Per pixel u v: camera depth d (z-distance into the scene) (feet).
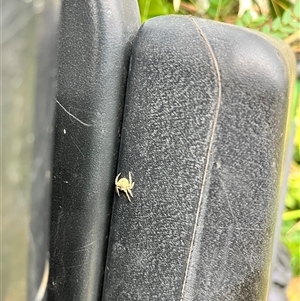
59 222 0.61
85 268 0.61
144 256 0.58
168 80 0.53
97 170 0.58
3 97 0.29
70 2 0.54
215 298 0.57
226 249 0.55
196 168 0.54
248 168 0.53
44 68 0.32
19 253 0.32
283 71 0.51
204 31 0.52
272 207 0.54
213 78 0.51
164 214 0.56
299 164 1.36
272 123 0.51
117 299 0.61
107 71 0.55
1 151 0.29
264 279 0.56
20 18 0.29
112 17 0.54
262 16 1.19
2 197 0.30
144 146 0.56
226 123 0.52
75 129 0.57
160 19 0.55
